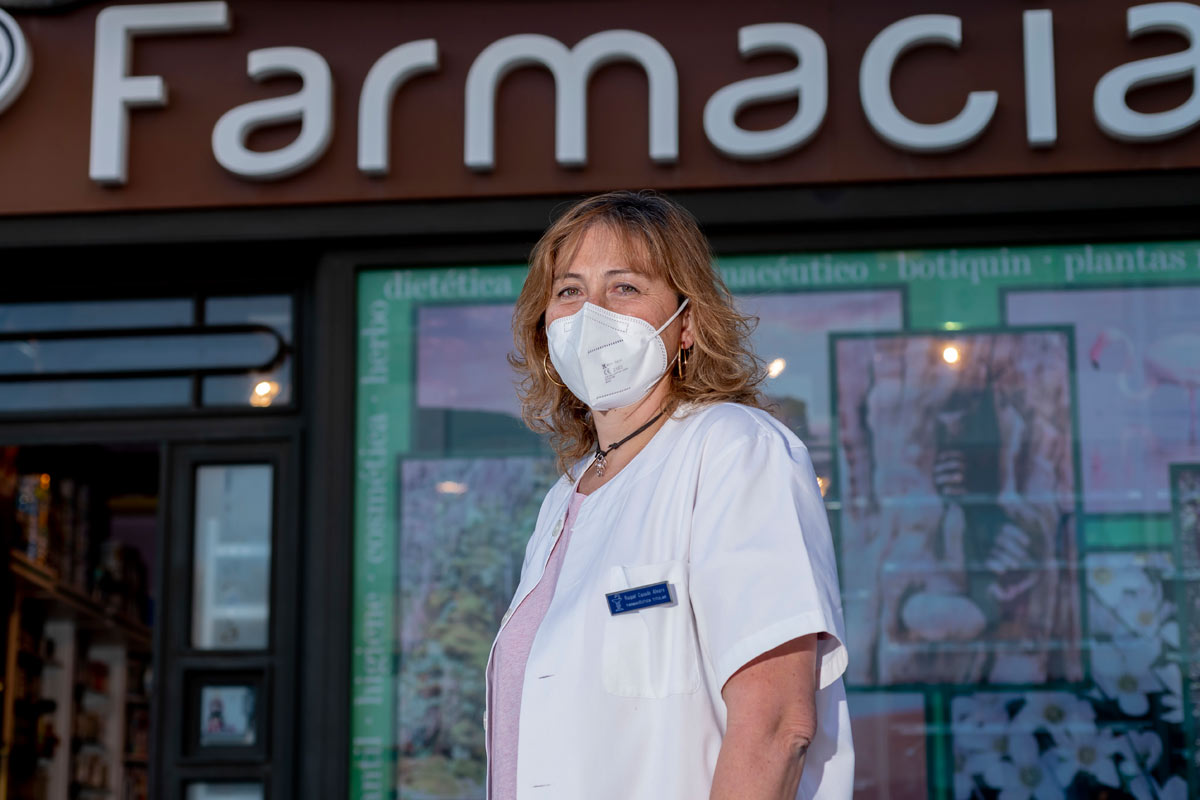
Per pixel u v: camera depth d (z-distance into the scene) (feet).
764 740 4.36
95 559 19.16
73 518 18.63
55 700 18.90
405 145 13.24
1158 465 12.71
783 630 4.47
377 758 12.89
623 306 5.57
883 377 13.00
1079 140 12.68
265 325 14.30
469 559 13.15
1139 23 12.54
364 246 13.55
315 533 13.23
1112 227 12.96
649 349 5.50
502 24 13.33
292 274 14.23
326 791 12.77
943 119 12.80
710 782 4.65
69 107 13.51
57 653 19.02
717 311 5.66
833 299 13.15
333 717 12.88
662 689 4.71
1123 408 12.82
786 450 4.98
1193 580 12.50
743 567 4.61
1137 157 12.60
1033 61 12.66
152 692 13.66
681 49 13.14
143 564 20.54
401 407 13.42
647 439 5.59
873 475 12.84
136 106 13.44
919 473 12.82
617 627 4.81
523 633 5.34
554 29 13.28
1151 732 12.26
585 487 5.71
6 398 14.42
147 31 13.47
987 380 12.94
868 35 12.98
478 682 12.95
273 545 13.88
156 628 13.78
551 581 5.44
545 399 6.62
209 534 14.02
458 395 13.42
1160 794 12.16
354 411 13.39
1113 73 12.51
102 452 17.38
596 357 5.46
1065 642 12.45
